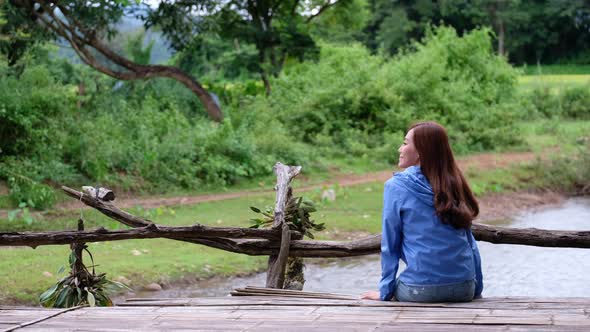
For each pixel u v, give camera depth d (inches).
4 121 599.5
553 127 997.2
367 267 432.8
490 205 652.7
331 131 851.4
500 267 429.4
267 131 780.0
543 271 418.9
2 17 682.2
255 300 183.5
